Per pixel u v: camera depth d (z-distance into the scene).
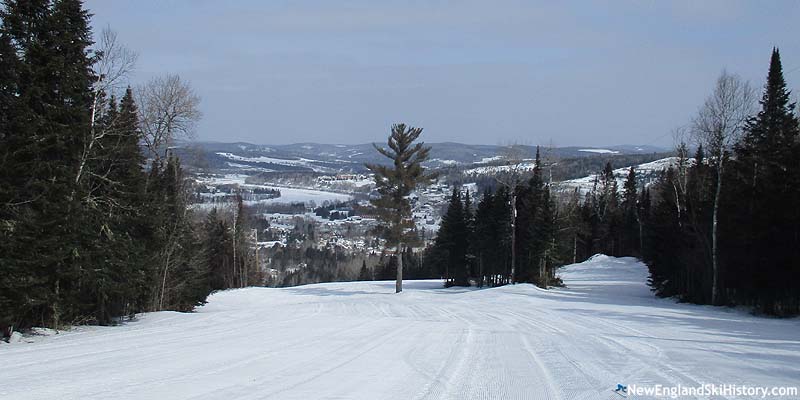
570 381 7.98
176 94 26.55
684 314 21.42
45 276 14.96
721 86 33.19
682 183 37.78
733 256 26.06
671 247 33.75
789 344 12.28
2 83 14.84
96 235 17.03
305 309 26.78
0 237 13.70
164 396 6.91
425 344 12.26
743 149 26.91
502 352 10.98
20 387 7.41
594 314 21.25
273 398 6.82
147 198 20.84
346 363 9.55
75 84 16.20
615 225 76.12
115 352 10.93
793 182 22.81
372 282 62.62
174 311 26.20
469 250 56.28
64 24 16.09
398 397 6.94
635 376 8.36
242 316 22.39
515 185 44.78
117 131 18.88
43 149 15.18
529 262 46.00
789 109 27.42
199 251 31.25
